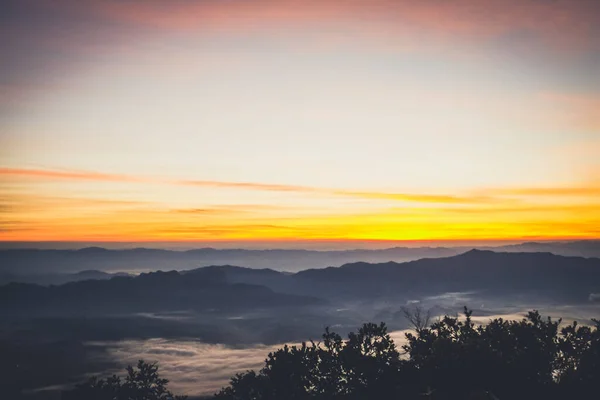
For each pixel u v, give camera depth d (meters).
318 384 17.86
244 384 18.27
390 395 16.48
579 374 15.66
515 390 15.30
